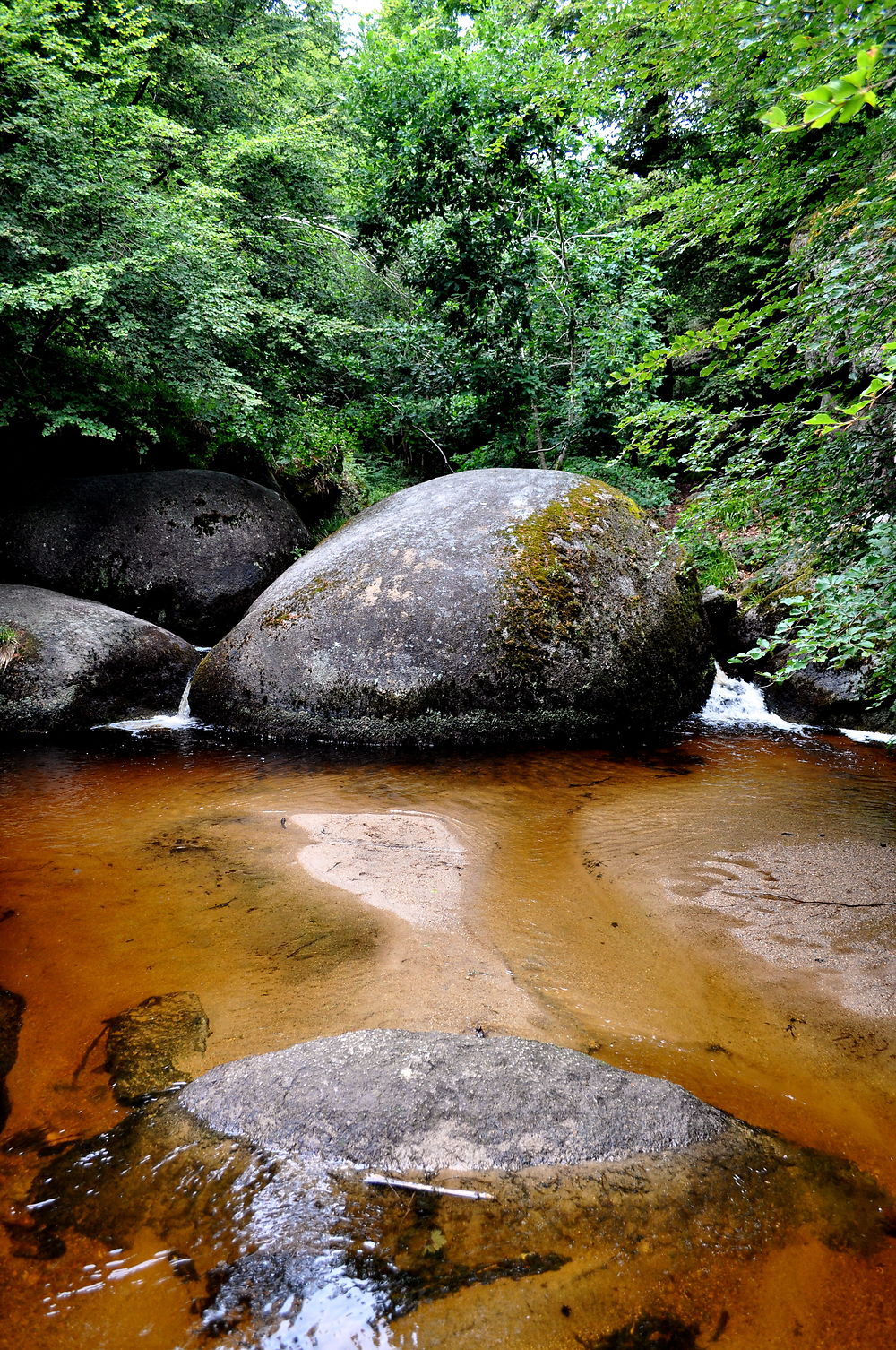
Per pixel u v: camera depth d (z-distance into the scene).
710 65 3.19
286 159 10.36
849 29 2.01
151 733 6.16
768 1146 1.86
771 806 4.47
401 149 9.96
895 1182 1.77
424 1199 1.68
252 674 6.18
